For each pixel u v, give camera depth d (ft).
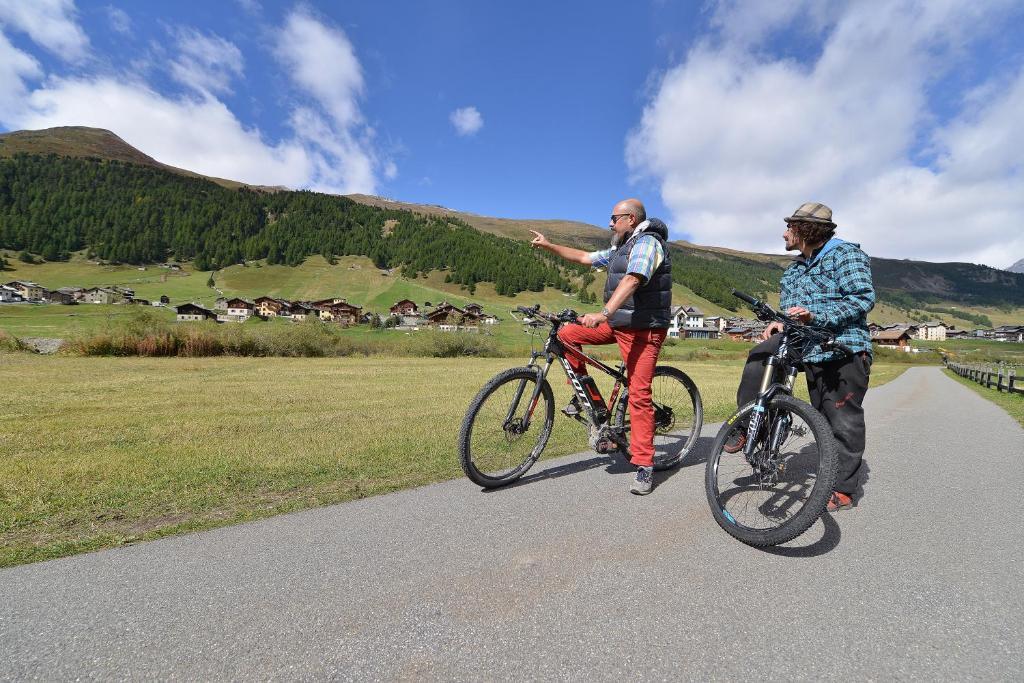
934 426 21.70
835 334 9.87
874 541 8.14
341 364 70.59
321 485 11.24
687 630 5.50
